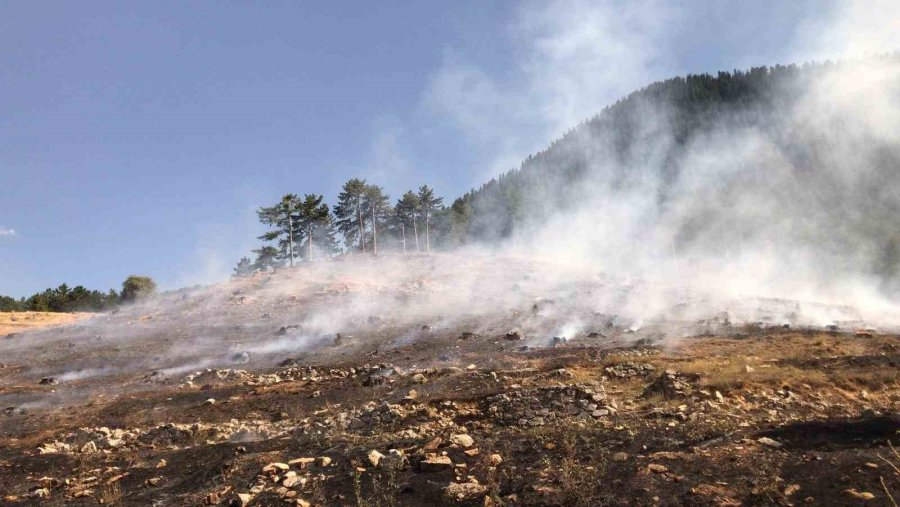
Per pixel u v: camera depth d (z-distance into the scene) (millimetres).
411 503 7805
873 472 7227
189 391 20359
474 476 8578
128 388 22250
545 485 7859
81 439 14562
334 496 8281
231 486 9195
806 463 7859
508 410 12922
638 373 17141
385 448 10336
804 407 12352
